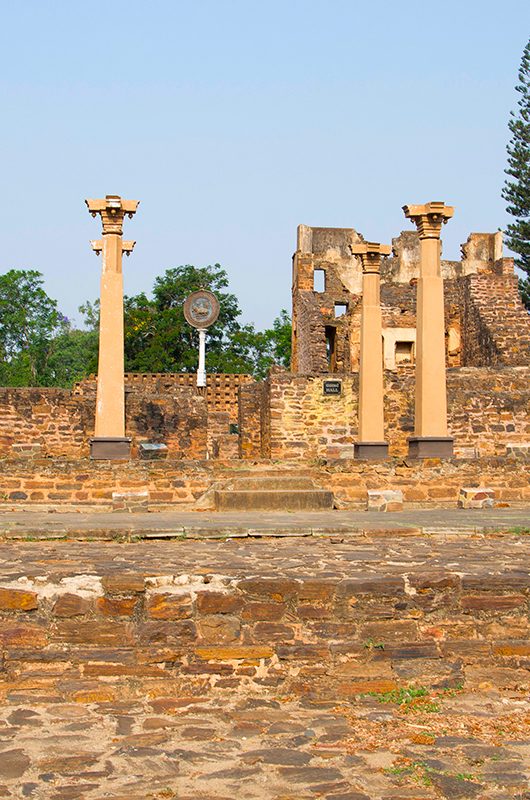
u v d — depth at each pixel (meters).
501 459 16.12
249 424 26.03
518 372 27.09
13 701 6.46
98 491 15.57
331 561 8.41
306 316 34.94
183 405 23.75
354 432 23.78
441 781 5.12
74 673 6.66
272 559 8.61
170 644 6.77
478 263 37.09
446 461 16.05
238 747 5.63
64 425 23.48
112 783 5.11
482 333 32.97
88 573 7.25
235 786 5.08
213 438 28.36
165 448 22.69
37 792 5.00
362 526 11.45
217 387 37.62
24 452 23.16
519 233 41.69
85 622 6.77
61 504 15.44
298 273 35.66
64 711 6.28
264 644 6.86
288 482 15.80
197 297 36.94
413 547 9.76
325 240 36.00
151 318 54.16
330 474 15.99
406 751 5.57
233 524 11.83
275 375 23.67
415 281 35.31
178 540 10.76
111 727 5.97
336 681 6.75
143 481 15.66
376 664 6.88
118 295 17.47
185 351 53.47
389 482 16.00
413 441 17.56
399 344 35.16
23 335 63.44
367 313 19.77
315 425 23.73
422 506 15.73
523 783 5.11
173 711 6.29
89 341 70.81
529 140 41.00
